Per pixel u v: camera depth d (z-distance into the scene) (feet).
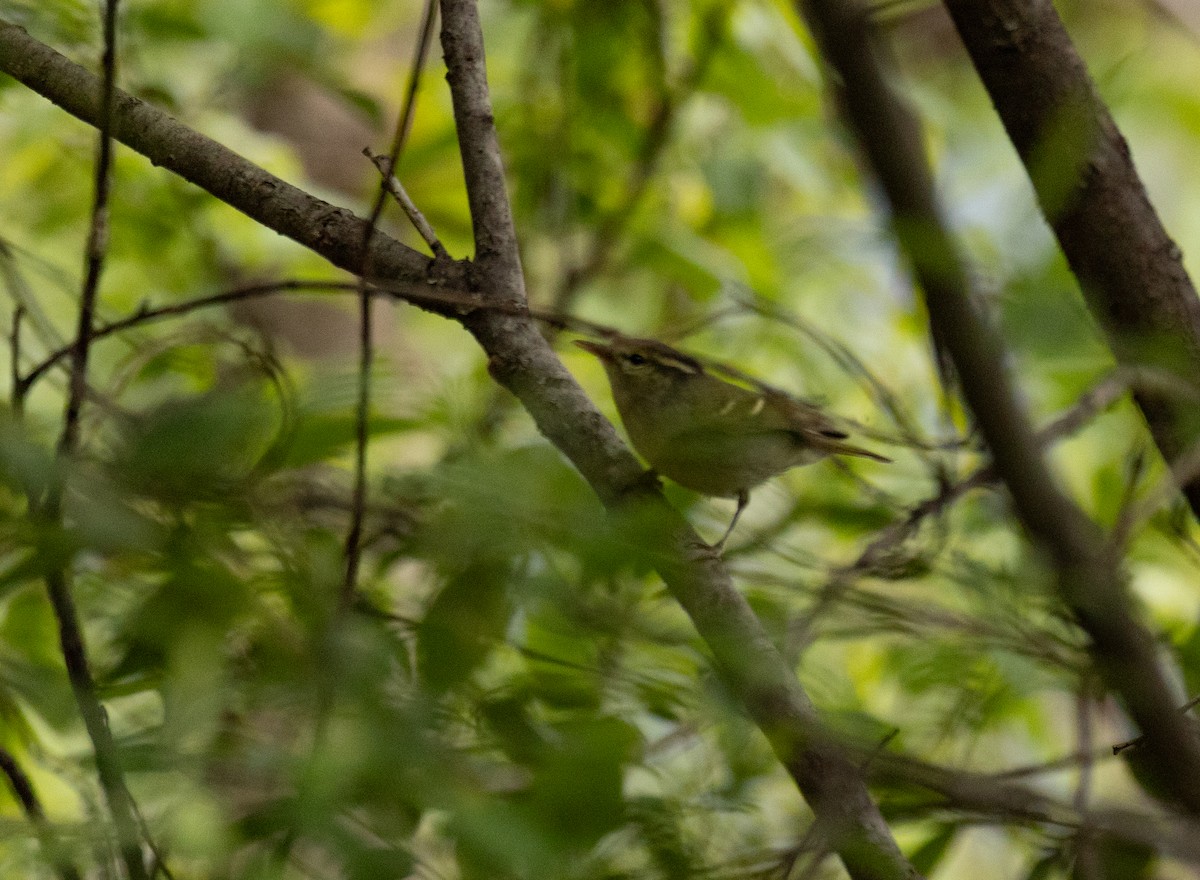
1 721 22.09
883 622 15.81
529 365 22.98
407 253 23.79
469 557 13.67
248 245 40.37
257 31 38.88
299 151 51.31
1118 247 22.45
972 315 11.36
